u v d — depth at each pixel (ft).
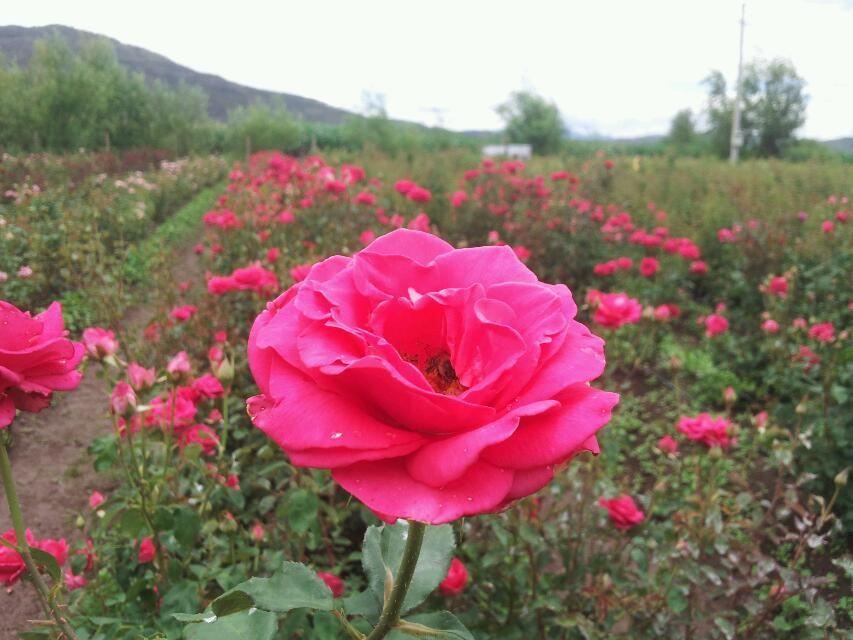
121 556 7.34
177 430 7.38
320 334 2.67
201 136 103.71
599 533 8.06
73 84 76.79
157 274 19.92
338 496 9.38
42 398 3.52
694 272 24.40
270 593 3.06
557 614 7.11
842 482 7.84
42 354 3.41
